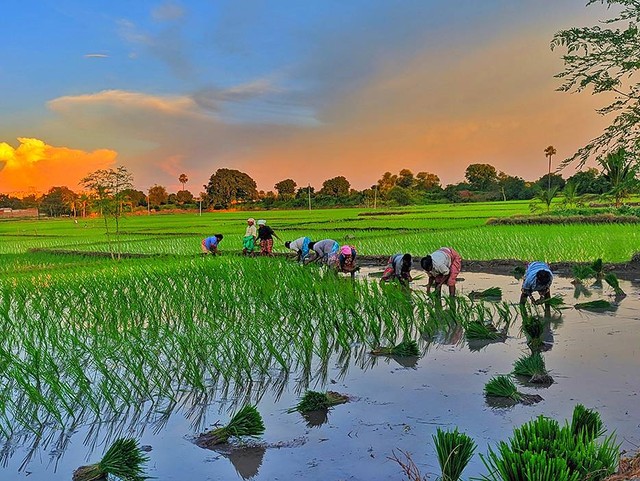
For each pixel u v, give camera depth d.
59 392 5.38
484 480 3.65
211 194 111.69
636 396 5.07
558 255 15.08
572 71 9.56
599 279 11.59
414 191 86.75
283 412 5.23
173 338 7.59
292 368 6.52
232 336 7.62
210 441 4.63
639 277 11.84
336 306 8.91
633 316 8.18
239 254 19.30
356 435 4.61
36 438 4.89
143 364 6.75
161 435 4.86
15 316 8.84
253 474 4.06
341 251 12.79
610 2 9.28
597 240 17.53
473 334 7.48
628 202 34.00
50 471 4.30
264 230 17.67
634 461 3.01
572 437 2.86
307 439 4.59
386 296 9.25
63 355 6.96
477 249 16.86
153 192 123.94
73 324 8.16
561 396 5.18
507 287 11.57
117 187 22.09
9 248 27.97
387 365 6.52
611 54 9.22
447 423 4.74
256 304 9.24
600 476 2.69
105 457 4.17
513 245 17.23
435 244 18.66
